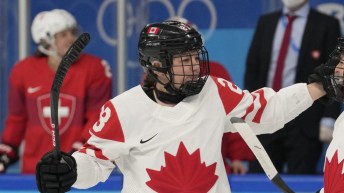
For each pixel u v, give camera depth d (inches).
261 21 486.9
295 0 473.1
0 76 570.6
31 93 433.4
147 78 271.4
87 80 427.5
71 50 262.4
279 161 481.4
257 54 484.1
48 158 256.5
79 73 427.8
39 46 435.8
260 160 263.0
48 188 257.9
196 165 263.9
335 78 261.6
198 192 264.4
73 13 572.4
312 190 376.5
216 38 564.1
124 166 272.2
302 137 472.4
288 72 478.3
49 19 431.8
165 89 267.1
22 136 444.8
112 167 273.3
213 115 267.3
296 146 472.4
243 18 560.1
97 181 269.4
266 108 273.6
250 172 474.9
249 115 272.5
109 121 266.2
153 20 560.1
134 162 267.7
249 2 558.6
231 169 400.8
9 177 394.3
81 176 263.3
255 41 485.7
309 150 472.7
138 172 266.2
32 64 437.1
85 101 429.4
